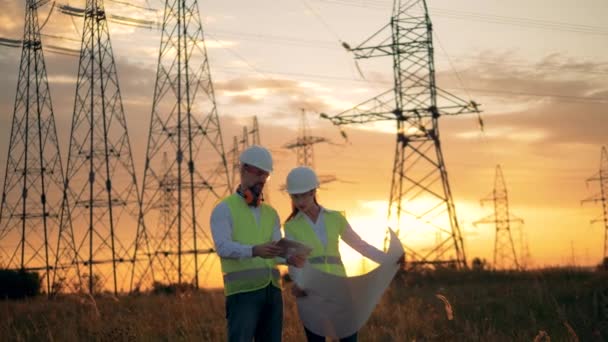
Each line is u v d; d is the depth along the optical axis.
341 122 44.69
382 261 6.79
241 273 6.66
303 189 7.18
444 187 42.72
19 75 50.16
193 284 41.12
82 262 47.50
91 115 48.47
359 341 10.86
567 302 15.13
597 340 10.48
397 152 43.66
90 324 13.12
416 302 16.34
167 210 54.03
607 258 24.70
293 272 7.05
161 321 13.68
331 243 7.26
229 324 6.70
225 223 6.67
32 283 46.41
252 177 6.86
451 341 10.75
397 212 42.62
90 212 47.19
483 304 15.48
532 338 10.66
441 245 40.53
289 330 10.75
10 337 12.28
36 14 50.09
